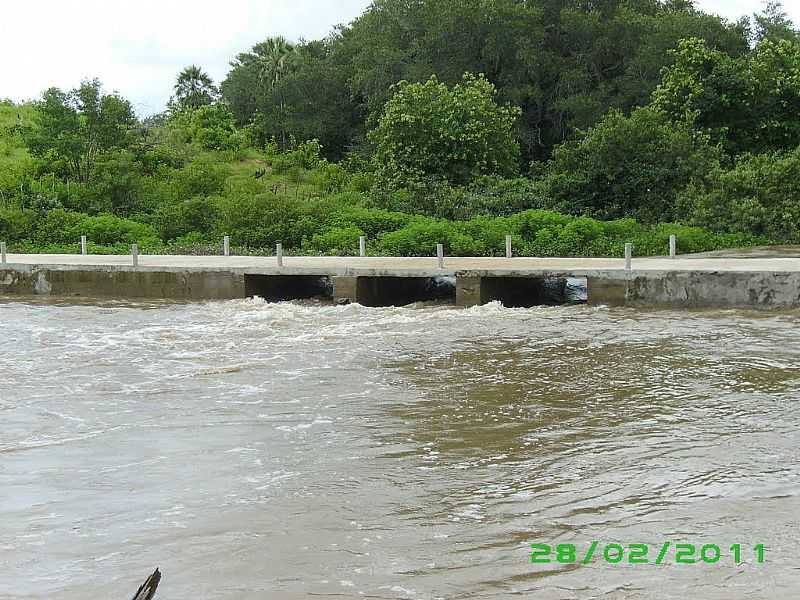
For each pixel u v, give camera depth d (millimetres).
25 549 6578
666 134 36719
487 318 18000
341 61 66500
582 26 53188
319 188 46875
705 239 29844
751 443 8961
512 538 6672
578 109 50656
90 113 42750
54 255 28844
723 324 16375
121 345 15406
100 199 39781
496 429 9773
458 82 53125
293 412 10578
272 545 6590
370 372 12922
